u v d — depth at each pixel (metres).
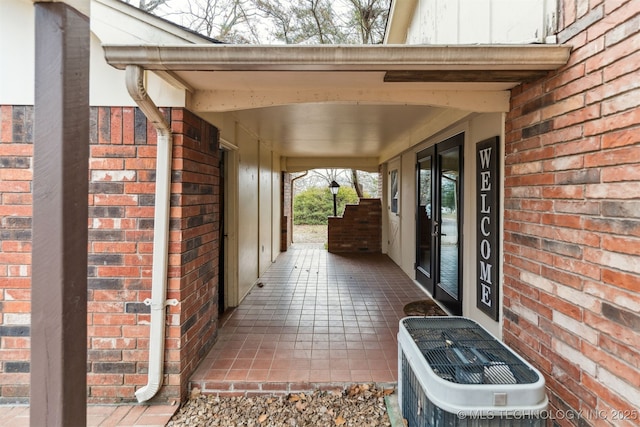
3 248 2.34
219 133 3.20
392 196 7.52
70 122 1.18
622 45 1.52
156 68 2.00
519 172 2.38
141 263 2.37
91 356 2.38
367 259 7.66
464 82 2.30
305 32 8.63
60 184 1.17
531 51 1.86
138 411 2.30
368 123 4.34
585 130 1.75
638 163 1.45
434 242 4.50
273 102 2.51
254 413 2.30
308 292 4.91
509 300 2.52
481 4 2.73
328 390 2.48
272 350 2.99
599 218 1.66
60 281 1.17
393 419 2.18
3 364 2.37
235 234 4.23
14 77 2.31
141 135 2.35
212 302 3.05
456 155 3.80
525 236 2.30
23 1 2.31
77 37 1.20
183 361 2.43
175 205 2.37
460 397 1.52
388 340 3.21
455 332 2.14
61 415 1.18
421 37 4.55
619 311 1.54
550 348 2.03
